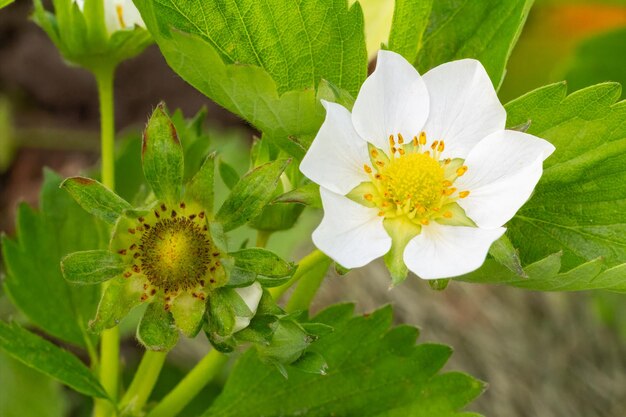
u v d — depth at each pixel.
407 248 0.19
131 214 0.19
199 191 0.19
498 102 0.19
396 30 0.20
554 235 0.20
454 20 0.21
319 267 0.21
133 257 0.19
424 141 0.19
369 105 0.19
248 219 0.19
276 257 0.19
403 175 0.19
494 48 0.21
